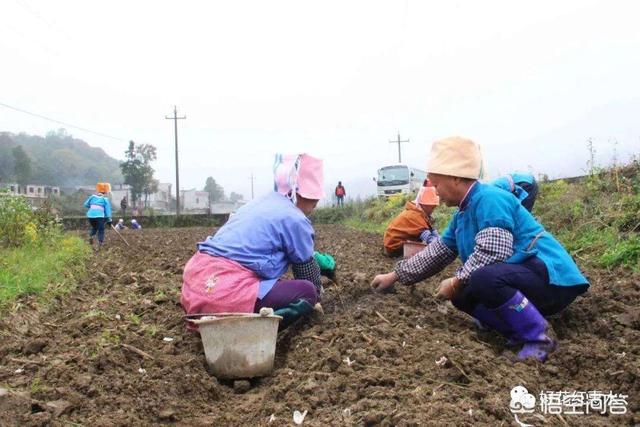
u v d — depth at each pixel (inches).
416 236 354.9
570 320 187.9
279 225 175.3
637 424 125.6
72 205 2564.0
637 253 258.4
